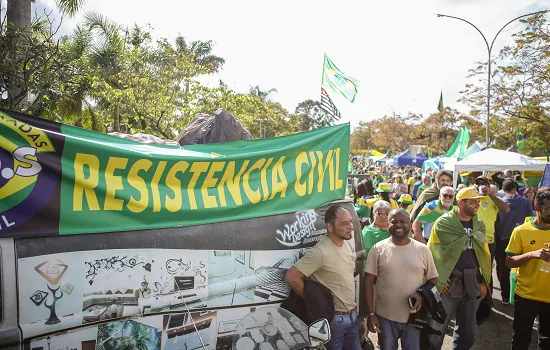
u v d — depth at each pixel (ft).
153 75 65.87
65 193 8.73
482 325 19.89
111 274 8.91
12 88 20.01
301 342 9.66
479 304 15.37
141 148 10.39
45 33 23.76
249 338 9.43
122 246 9.12
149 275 9.33
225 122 17.06
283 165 12.50
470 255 14.73
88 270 8.68
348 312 12.23
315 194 13.28
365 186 27.20
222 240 10.53
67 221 8.66
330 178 13.88
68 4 31.71
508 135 94.53
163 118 65.51
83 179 8.93
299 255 12.07
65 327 8.32
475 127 106.11
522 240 14.52
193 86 68.59
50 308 8.22
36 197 8.39
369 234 16.99
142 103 62.95
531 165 38.81
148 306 9.21
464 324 14.83
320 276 11.96
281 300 11.41
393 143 191.72
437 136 156.04
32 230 8.26
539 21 71.67
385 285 13.17
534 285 14.19
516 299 14.75
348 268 12.26
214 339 10.08
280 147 13.03
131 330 8.98
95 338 8.60
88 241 8.79
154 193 9.82
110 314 8.78
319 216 13.01
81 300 8.53
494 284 26.73
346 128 14.44
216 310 10.16
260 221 11.43
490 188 22.49
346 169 14.51
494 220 22.44
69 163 8.87
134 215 9.45
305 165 13.04
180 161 10.17
